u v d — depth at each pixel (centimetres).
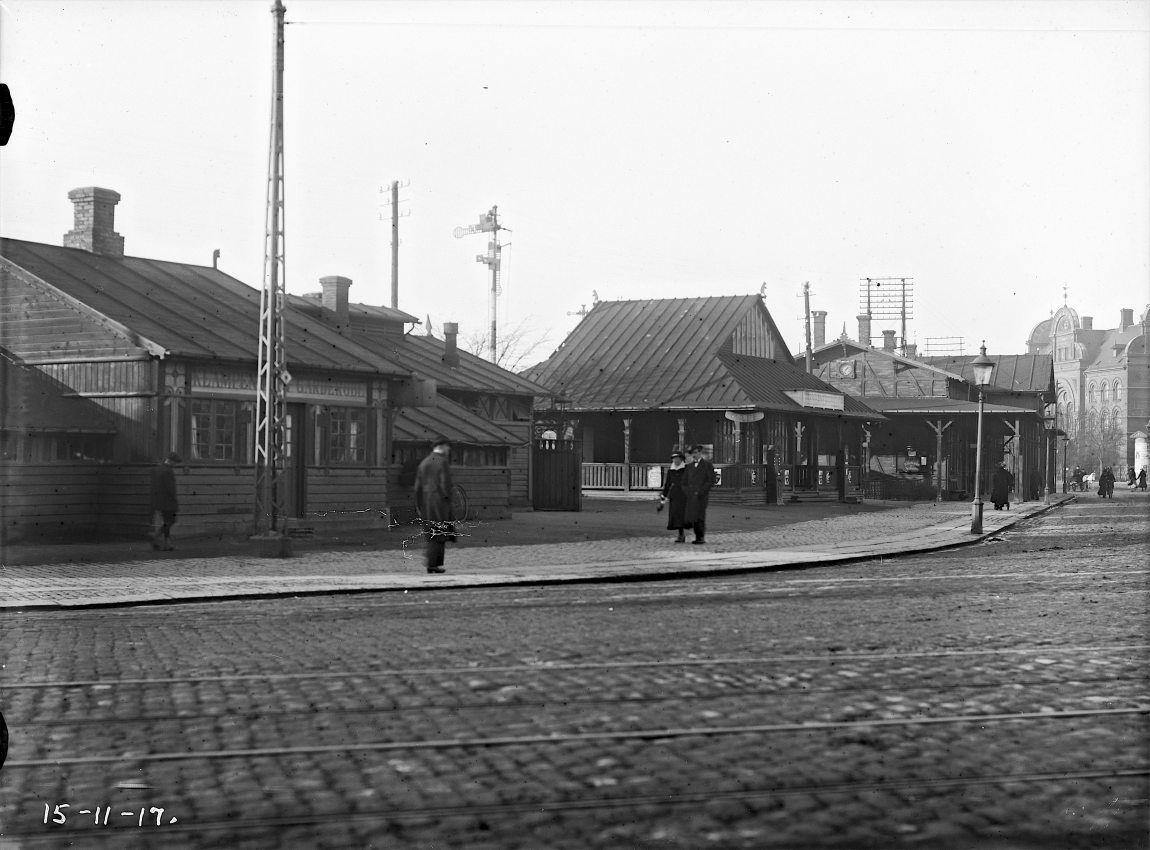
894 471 6725
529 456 4284
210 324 2700
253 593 1595
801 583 1825
